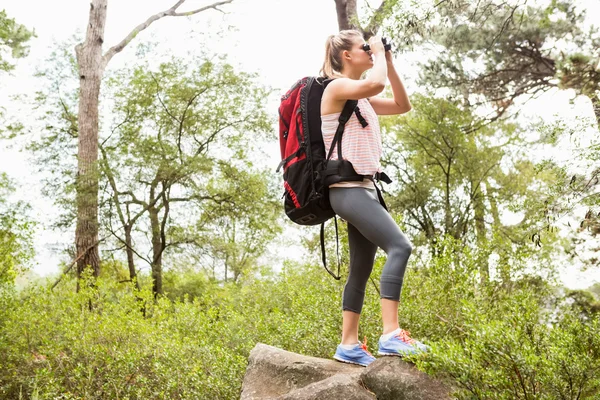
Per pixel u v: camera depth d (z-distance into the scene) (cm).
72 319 707
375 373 278
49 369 599
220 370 504
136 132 2130
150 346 609
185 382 518
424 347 276
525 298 345
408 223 1767
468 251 448
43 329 702
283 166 296
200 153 2102
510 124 1800
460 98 1374
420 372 270
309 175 284
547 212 452
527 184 1777
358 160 280
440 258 457
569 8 1197
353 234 313
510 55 1270
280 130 302
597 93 686
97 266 1622
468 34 1228
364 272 314
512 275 443
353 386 276
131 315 711
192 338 646
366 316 454
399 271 282
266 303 799
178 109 2147
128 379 582
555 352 270
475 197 1823
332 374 306
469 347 274
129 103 2120
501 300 425
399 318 443
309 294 593
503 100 1455
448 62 1305
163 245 2025
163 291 2067
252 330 630
